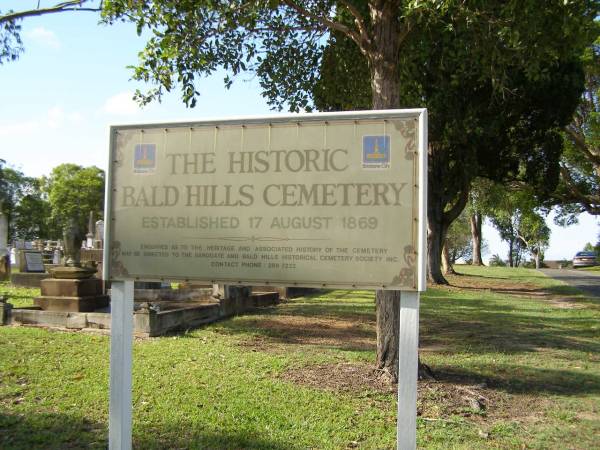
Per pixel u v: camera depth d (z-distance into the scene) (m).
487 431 5.32
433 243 24.25
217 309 11.90
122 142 4.81
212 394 6.13
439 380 7.09
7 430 4.99
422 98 18.30
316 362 7.81
